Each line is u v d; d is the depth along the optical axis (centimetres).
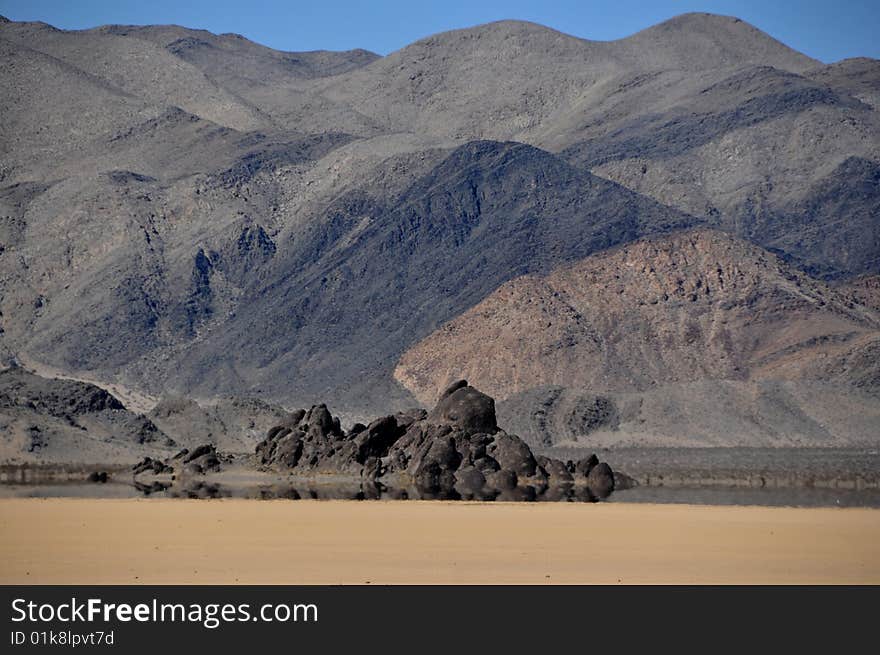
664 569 5475
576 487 10994
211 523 7219
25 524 7169
